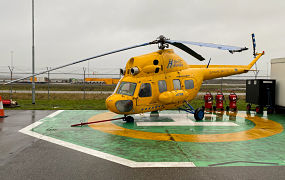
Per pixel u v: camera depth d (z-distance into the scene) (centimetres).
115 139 666
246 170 433
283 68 1133
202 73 1102
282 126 875
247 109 1302
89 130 786
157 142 636
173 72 980
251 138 687
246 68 1255
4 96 2255
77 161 476
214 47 825
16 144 600
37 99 1991
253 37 1270
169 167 446
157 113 1189
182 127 849
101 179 390
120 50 884
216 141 651
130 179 391
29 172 418
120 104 828
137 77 873
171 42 854
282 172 425
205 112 1245
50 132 746
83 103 1673
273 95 1192
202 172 422
